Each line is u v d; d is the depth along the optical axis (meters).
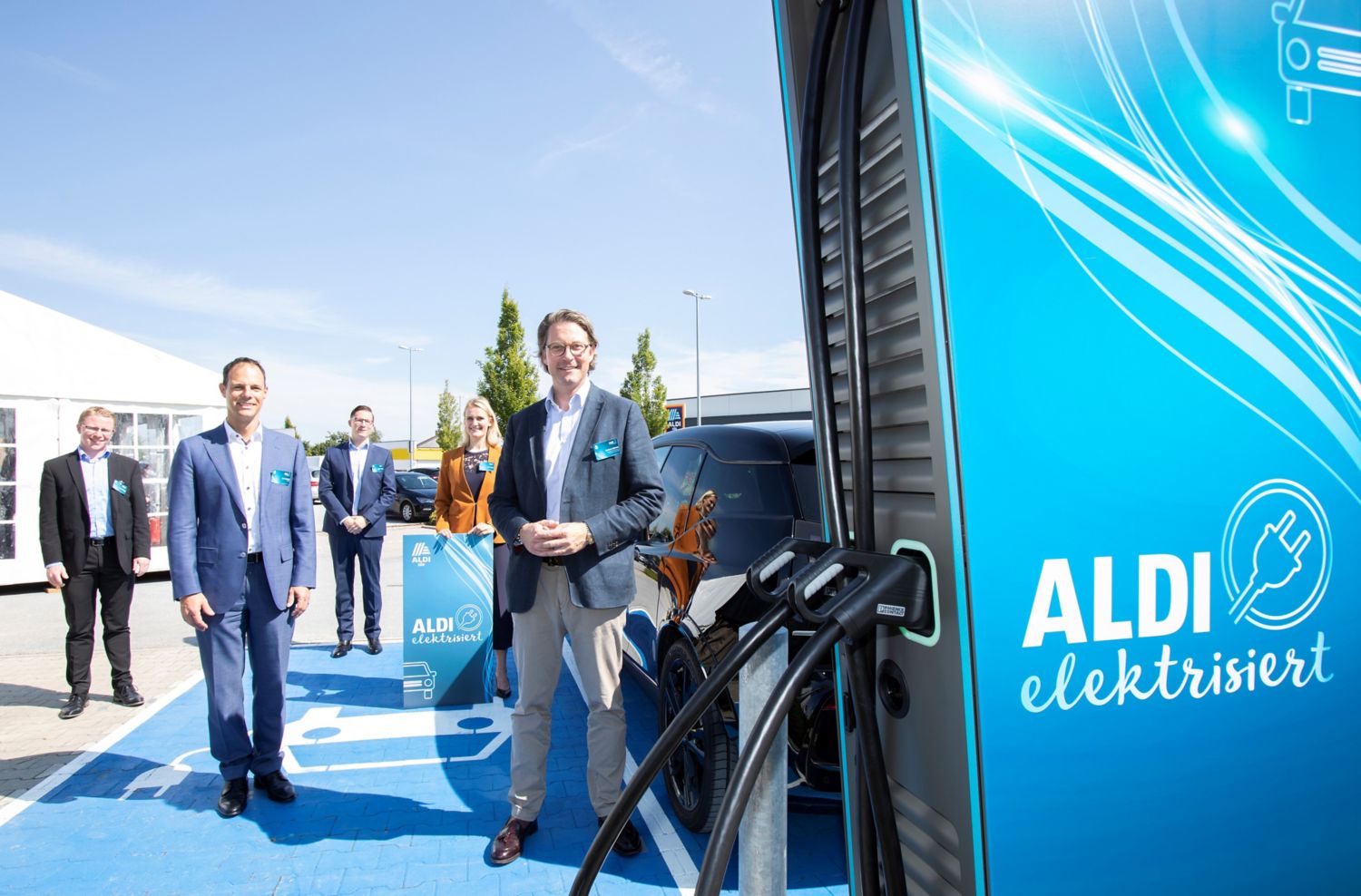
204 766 3.96
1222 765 0.92
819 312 1.09
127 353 10.44
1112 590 0.88
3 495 9.34
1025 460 0.86
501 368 26.34
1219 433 0.91
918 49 0.86
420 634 4.91
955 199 0.85
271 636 3.49
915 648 0.96
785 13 1.20
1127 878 0.89
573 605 2.91
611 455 2.94
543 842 3.09
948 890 0.93
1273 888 0.94
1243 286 0.93
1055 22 0.89
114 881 2.83
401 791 3.63
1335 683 0.96
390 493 6.41
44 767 3.96
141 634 7.22
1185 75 0.92
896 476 0.99
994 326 0.85
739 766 0.85
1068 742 0.87
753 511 2.91
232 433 3.43
